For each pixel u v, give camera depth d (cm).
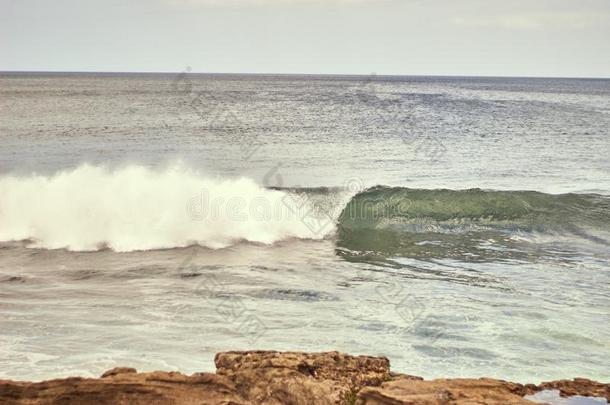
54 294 1888
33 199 2702
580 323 1702
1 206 2683
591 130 7300
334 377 1198
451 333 1623
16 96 10550
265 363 1208
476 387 1164
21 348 1479
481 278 2142
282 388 1145
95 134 5575
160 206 2734
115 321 1669
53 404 1096
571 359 1474
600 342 1574
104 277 2083
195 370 1379
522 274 2194
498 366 1434
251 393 1145
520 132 6925
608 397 1185
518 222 2955
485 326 1675
